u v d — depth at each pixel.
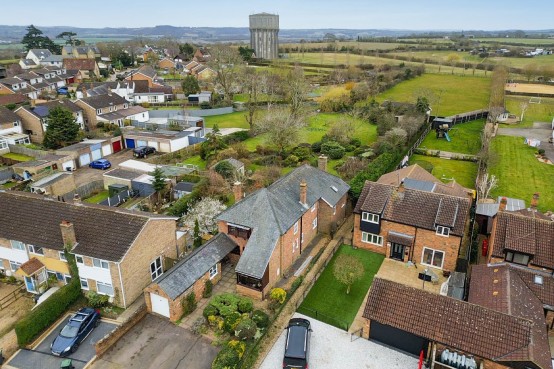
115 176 58.94
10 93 108.50
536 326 28.14
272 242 35.84
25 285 38.66
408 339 29.56
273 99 109.94
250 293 35.50
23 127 82.62
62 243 35.94
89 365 29.30
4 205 40.44
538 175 65.81
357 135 84.06
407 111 89.25
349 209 51.59
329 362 29.19
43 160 65.75
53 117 76.50
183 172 60.62
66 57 173.75
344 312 34.50
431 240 39.75
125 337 31.70
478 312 28.14
